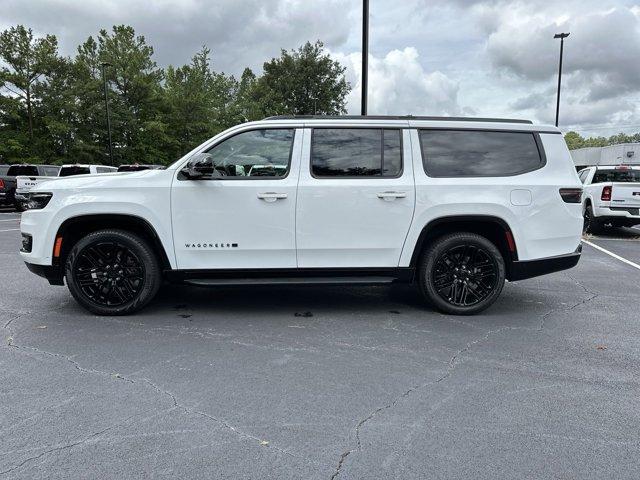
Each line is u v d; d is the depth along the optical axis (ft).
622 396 10.88
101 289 16.37
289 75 177.68
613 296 20.10
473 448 8.77
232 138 16.15
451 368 12.34
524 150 16.85
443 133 16.63
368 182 16.08
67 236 16.05
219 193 15.72
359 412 10.03
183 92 130.82
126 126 120.37
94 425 9.38
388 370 12.17
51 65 106.42
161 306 17.79
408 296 19.65
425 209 16.16
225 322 15.97
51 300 18.43
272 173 16.06
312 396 10.71
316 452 8.58
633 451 8.72
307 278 16.46
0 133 103.65
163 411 9.96
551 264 16.85
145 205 15.65
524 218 16.46
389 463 8.29
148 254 16.06
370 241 16.26
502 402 10.53
